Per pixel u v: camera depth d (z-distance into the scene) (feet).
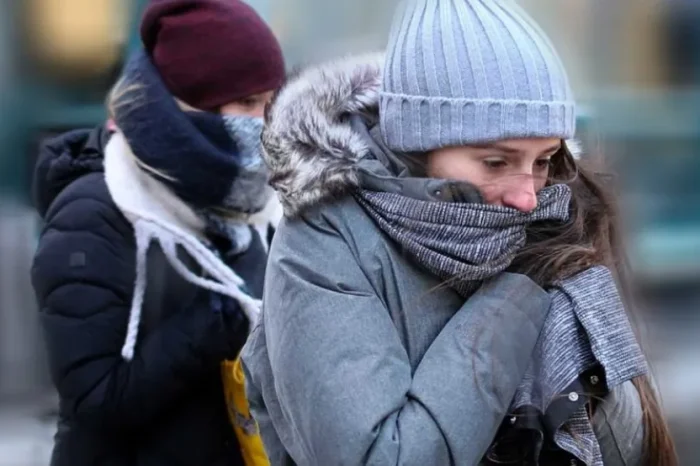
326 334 9.74
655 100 30.37
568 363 9.87
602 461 10.17
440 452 9.39
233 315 14.33
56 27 28.48
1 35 28.09
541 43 9.98
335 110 10.44
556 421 9.73
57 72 28.40
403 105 10.12
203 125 14.97
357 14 26.43
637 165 29.94
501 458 10.13
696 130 30.86
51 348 14.24
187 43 15.19
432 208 9.79
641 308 11.34
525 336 9.91
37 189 15.49
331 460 9.45
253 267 15.38
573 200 10.80
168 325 14.29
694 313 29.30
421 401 9.54
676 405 26.91
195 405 14.70
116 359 14.19
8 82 27.84
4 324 25.91
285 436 10.63
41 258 14.40
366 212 10.25
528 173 9.97
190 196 14.67
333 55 11.62
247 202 15.02
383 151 10.50
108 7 28.40
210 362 14.28
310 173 10.06
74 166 15.15
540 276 10.34
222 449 14.83
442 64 9.82
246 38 15.35
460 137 9.76
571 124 10.07
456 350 9.76
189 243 14.55
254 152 15.06
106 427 14.47
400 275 10.13
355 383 9.52
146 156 14.48
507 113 9.66
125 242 14.46
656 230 30.09
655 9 29.99
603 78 30.07
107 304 14.23
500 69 9.70
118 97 14.93
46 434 25.73
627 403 10.52
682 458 26.05
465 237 9.83
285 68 15.93
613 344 9.92
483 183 9.96
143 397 14.10
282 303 10.11
